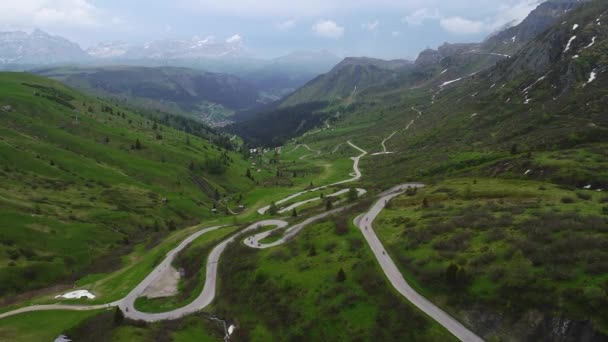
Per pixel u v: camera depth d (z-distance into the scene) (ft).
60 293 313.53
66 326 245.65
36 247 371.76
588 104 577.02
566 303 157.07
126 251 414.82
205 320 253.65
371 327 195.42
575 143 448.65
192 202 618.44
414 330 183.93
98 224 458.91
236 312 253.44
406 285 215.10
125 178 634.02
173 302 287.89
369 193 497.46
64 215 451.12
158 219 529.04
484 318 176.76
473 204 310.45
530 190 322.34
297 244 313.12
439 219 285.64
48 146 635.66
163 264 361.71
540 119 592.60
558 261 177.78
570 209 248.32
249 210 586.45
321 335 204.13
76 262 379.35
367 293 215.51
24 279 327.47
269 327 225.76
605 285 154.71
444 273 206.39
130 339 212.64
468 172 465.47
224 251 359.87
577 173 341.82
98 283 331.36
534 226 218.18
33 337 233.35
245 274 286.25
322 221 368.68
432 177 507.30
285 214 503.61
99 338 222.07
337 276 234.38
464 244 228.02
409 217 314.35
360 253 259.39
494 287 183.01
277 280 258.16
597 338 144.05
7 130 645.51
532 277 174.60
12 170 522.06
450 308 190.19
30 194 475.72
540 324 159.74
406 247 253.24
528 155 422.00
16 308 282.97
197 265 341.62
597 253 173.17
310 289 236.02
